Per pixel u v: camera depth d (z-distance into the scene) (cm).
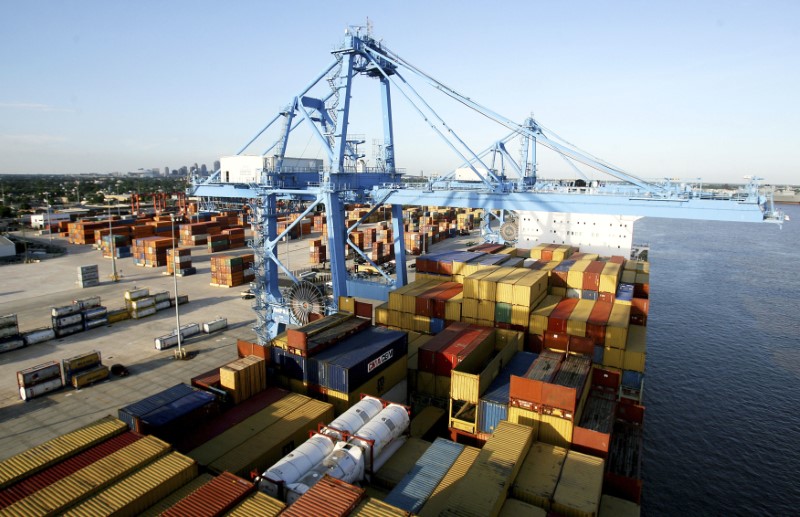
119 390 3347
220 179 4778
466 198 3744
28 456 1648
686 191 3069
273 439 2058
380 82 4644
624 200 3153
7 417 2958
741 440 3241
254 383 2462
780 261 10625
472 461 1955
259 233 4166
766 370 4406
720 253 11812
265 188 4109
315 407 2344
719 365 4506
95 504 1455
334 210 3881
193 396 2231
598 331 3009
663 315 6156
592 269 3912
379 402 2298
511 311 3278
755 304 6744
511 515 1611
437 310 3509
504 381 2541
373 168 4866
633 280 4397
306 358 2527
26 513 1393
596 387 2697
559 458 1925
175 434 2045
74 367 3403
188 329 4419
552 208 3416
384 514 1381
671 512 2544
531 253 5194
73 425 2877
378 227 11069
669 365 4497
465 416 2542
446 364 2717
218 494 1474
